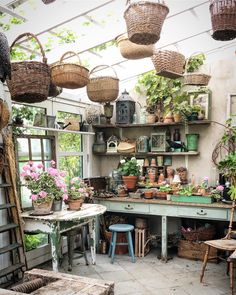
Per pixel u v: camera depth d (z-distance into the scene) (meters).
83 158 4.65
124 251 4.21
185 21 3.26
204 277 3.39
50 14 2.65
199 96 4.29
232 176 3.69
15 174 3.28
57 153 4.07
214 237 4.09
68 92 4.33
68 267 3.57
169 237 4.45
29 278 2.12
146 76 4.61
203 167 4.36
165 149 4.40
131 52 2.61
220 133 4.25
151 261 3.93
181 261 3.94
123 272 3.54
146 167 4.67
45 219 2.99
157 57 3.09
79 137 4.62
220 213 3.67
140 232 4.15
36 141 3.74
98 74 4.12
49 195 3.22
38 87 2.23
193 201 3.85
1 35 1.55
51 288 1.86
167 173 4.50
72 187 3.52
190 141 4.26
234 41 3.82
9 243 3.25
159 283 3.23
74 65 2.56
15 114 3.54
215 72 4.27
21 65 2.19
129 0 2.13
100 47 3.53
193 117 4.19
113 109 4.86
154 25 2.01
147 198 4.12
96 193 4.39
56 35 3.00
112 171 4.84
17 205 3.13
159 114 4.52
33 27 2.75
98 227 4.29
